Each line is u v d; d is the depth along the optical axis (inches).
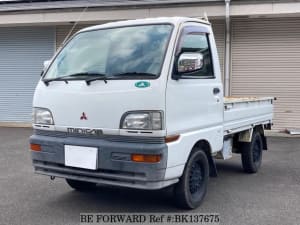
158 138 175.5
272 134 495.8
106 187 246.5
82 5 516.7
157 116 175.2
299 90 501.4
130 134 177.6
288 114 506.6
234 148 288.4
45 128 198.5
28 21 548.1
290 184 260.1
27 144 415.5
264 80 511.2
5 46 607.5
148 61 186.1
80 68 200.8
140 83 177.8
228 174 289.6
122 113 179.2
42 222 186.1
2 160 330.3
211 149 215.9
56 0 530.3
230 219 192.1
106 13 510.3
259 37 509.0
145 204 213.3
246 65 515.8
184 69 187.3
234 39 517.0
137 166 174.7
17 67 605.6
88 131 185.8
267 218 194.1
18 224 183.2
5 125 594.6
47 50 590.9
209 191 241.8
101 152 181.0
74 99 189.3
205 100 208.2
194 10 479.5
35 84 599.8
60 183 255.4
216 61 222.8
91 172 184.9
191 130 196.4
